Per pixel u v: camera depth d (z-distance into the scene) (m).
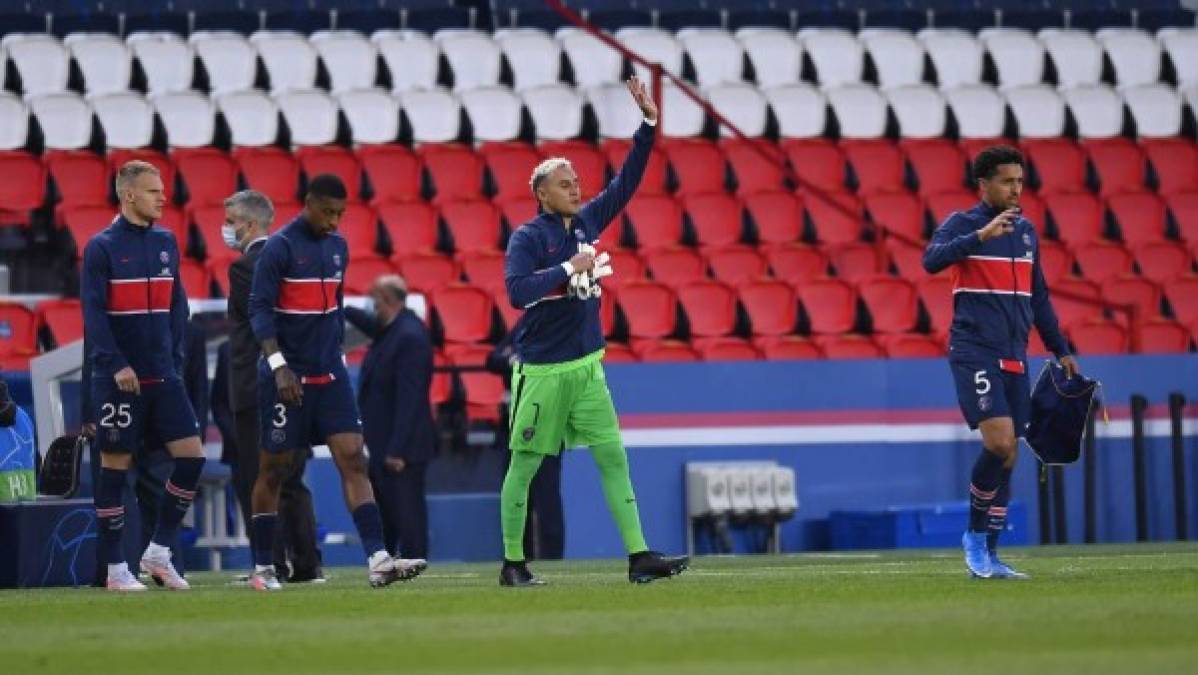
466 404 67.38
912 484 65.56
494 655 23.44
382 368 53.00
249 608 32.69
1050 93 88.25
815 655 22.53
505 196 79.50
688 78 88.00
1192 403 67.38
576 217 37.94
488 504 64.50
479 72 86.75
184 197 78.56
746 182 82.75
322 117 82.38
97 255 40.12
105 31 88.56
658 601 32.22
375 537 39.59
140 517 46.72
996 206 37.38
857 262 78.12
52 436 50.59
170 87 84.75
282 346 39.47
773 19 93.12
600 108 84.12
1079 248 80.50
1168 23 96.44
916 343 73.06
